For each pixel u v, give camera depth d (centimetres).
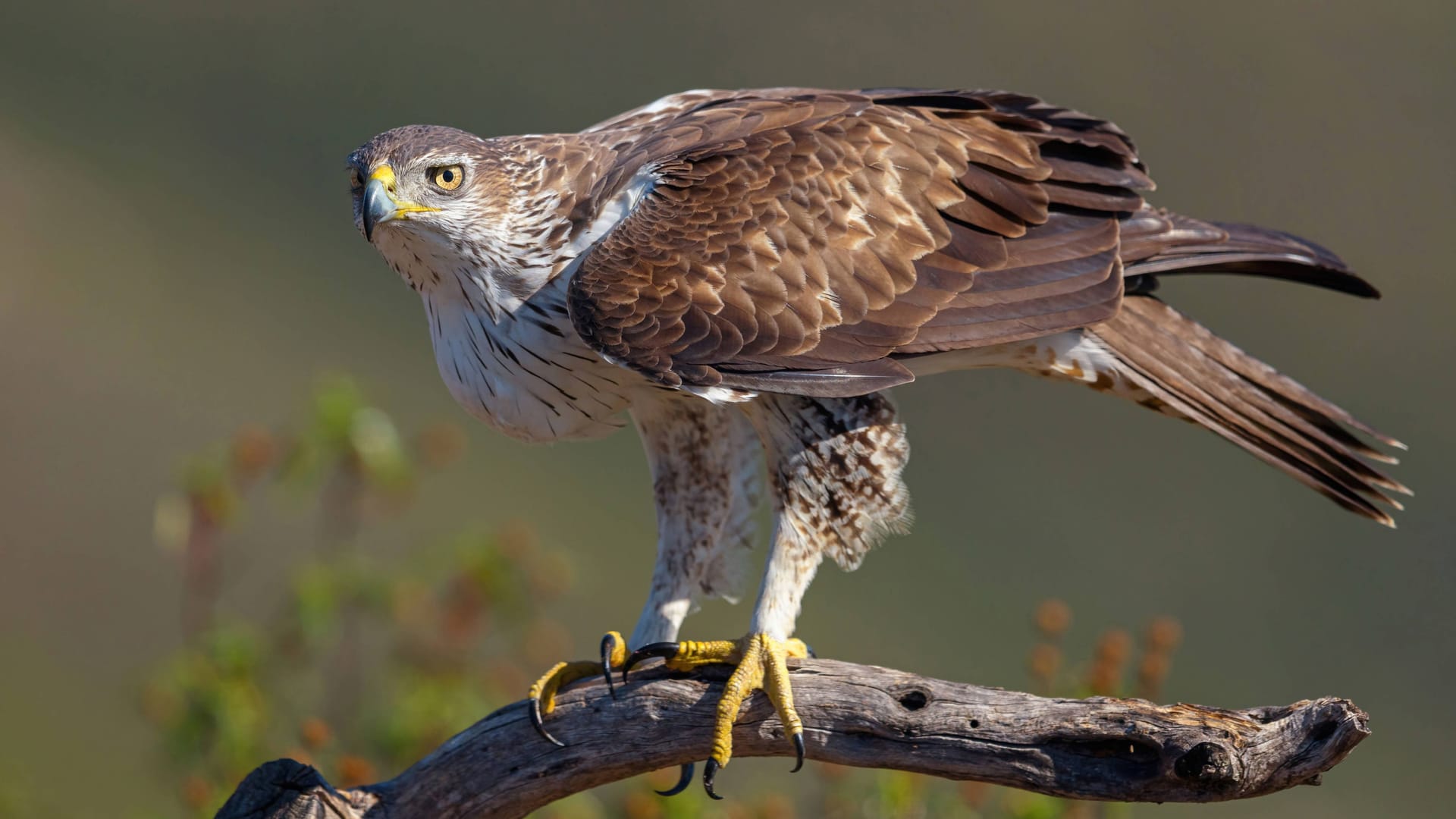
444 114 2878
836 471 664
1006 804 816
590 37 3002
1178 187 2859
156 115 2939
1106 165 712
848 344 660
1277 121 2917
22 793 1119
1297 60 2972
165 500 936
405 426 2250
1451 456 2267
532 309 676
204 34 3111
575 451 2200
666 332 649
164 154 2864
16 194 2656
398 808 631
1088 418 2197
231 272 2631
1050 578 2002
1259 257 735
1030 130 716
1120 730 559
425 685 898
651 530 2092
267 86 2978
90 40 3084
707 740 620
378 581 934
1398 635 1978
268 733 899
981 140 702
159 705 869
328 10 3034
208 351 2447
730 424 719
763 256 662
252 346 2467
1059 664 805
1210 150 2934
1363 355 2438
